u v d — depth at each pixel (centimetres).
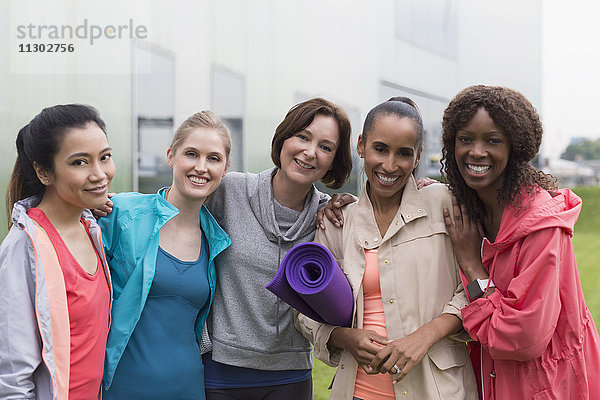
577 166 2514
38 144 168
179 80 503
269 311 213
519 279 174
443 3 600
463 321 184
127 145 473
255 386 216
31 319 158
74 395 169
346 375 196
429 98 598
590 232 1243
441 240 196
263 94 548
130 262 195
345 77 577
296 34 561
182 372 196
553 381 178
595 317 528
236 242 215
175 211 200
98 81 464
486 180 183
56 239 170
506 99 180
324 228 210
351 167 225
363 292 198
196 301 203
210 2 518
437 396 184
